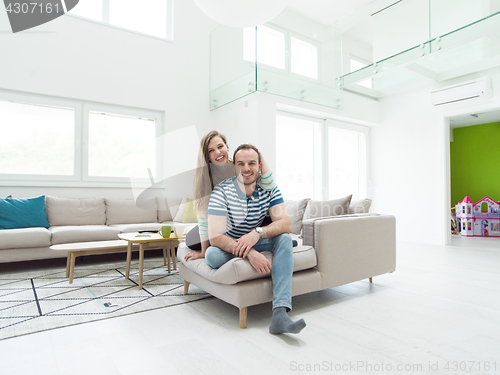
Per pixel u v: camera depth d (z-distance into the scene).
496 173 6.36
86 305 1.95
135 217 3.83
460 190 6.87
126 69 4.17
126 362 1.26
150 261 3.43
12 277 2.68
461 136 6.87
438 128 4.93
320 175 5.12
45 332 1.55
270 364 1.24
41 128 3.73
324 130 5.21
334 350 1.36
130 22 4.40
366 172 5.83
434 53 3.15
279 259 1.62
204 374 1.17
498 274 2.79
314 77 4.20
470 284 2.44
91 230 3.15
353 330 1.57
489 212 5.89
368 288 2.34
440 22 3.08
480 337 1.49
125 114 4.19
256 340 1.46
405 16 3.36
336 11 4.95
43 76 3.63
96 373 1.17
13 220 3.08
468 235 5.89
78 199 3.66
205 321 1.70
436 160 4.95
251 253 1.61
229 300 1.62
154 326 1.63
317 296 2.15
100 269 3.00
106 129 4.11
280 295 1.53
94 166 3.99
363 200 2.91
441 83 4.89
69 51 3.80
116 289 2.31
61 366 1.23
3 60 3.43
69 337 1.50
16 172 3.58
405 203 5.34
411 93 5.30
